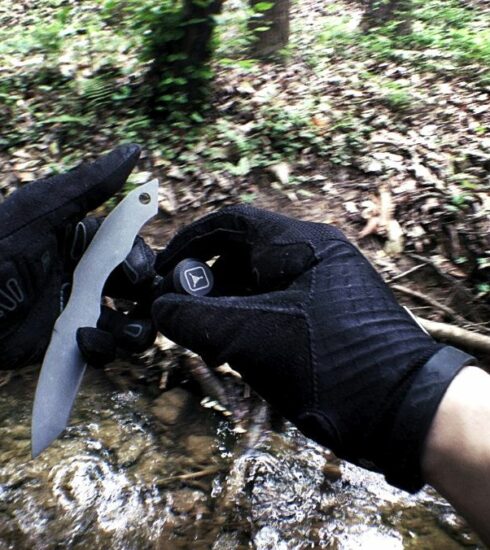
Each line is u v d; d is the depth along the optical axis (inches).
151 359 90.1
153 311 35.1
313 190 131.3
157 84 163.6
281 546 65.7
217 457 76.4
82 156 148.6
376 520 67.9
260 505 70.0
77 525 68.1
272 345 30.8
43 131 158.4
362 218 120.7
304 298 31.5
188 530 67.5
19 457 76.2
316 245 34.2
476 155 136.8
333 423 28.5
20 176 142.1
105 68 187.5
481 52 207.9
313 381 29.4
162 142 152.1
